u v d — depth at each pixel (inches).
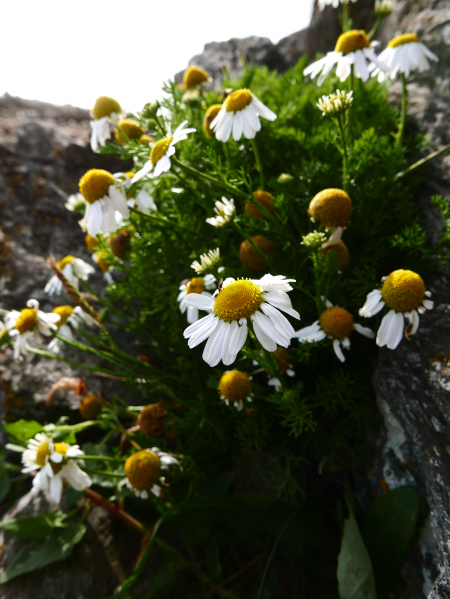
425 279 10.1
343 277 10.6
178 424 11.2
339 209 8.4
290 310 6.7
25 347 10.9
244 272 9.9
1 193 16.2
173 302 11.5
